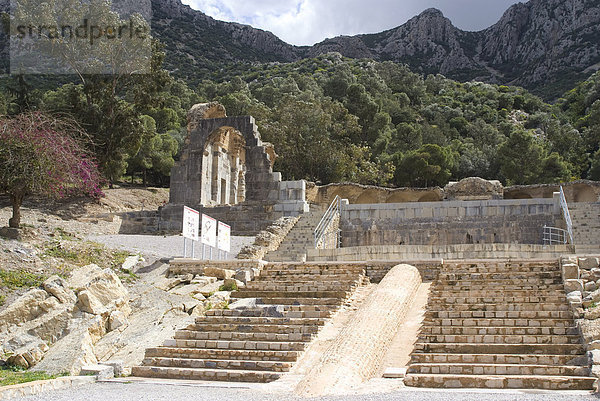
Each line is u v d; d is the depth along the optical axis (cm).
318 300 1742
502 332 1395
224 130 4175
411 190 5372
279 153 6550
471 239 3341
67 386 1245
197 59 17238
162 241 2944
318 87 10438
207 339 1534
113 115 4475
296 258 2503
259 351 1409
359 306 1739
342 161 6631
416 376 1154
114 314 1647
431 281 2008
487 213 3372
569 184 5056
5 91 5522
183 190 4009
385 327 1440
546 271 1848
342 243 3469
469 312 1520
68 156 2402
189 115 4116
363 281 1989
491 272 1903
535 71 19125
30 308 1568
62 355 1413
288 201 3762
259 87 10675
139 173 6475
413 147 8594
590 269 1759
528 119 12519
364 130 8962
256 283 1977
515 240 3300
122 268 2130
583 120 10244
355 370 1193
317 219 3303
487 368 1198
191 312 1745
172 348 1470
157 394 1137
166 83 4706
